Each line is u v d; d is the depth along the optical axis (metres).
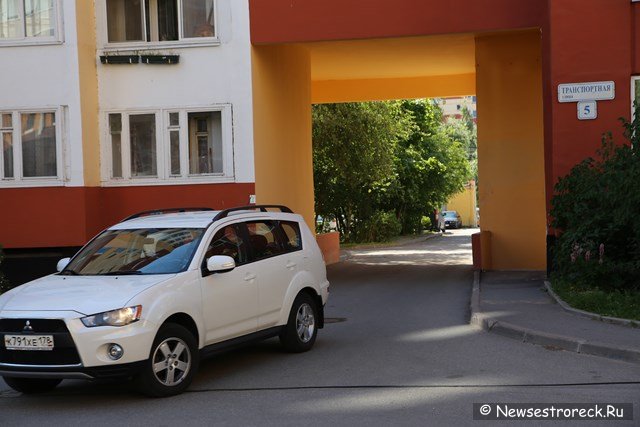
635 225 12.16
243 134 17.11
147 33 17.62
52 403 7.98
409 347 10.28
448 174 47.75
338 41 17.45
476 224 78.38
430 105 45.84
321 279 10.66
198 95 17.31
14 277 17.27
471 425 6.62
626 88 14.24
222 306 8.59
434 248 35.22
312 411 7.23
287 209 10.72
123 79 17.53
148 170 17.59
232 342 8.80
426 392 7.83
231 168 17.14
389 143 34.00
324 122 31.39
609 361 8.95
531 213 19.12
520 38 18.59
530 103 18.91
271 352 10.23
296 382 8.48
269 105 18.19
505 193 19.27
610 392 7.59
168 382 7.89
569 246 13.29
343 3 16.83
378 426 6.66
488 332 11.12
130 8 17.62
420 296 15.71
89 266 8.85
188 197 17.30
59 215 16.84
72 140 16.89
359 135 32.12
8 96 17.02
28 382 8.33
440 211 55.66
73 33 16.88
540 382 8.08
